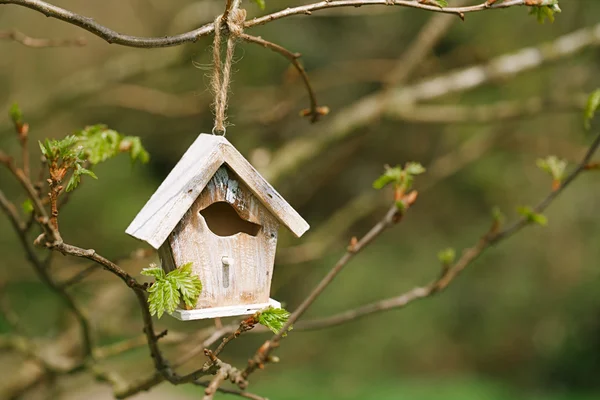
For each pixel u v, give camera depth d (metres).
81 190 14.23
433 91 6.66
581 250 15.07
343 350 15.20
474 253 4.22
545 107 6.73
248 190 2.89
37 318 12.58
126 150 3.63
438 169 8.41
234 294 2.92
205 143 2.87
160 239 2.67
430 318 15.59
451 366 15.36
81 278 3.96
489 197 15.59
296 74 6.85
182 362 3.85
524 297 15.37
